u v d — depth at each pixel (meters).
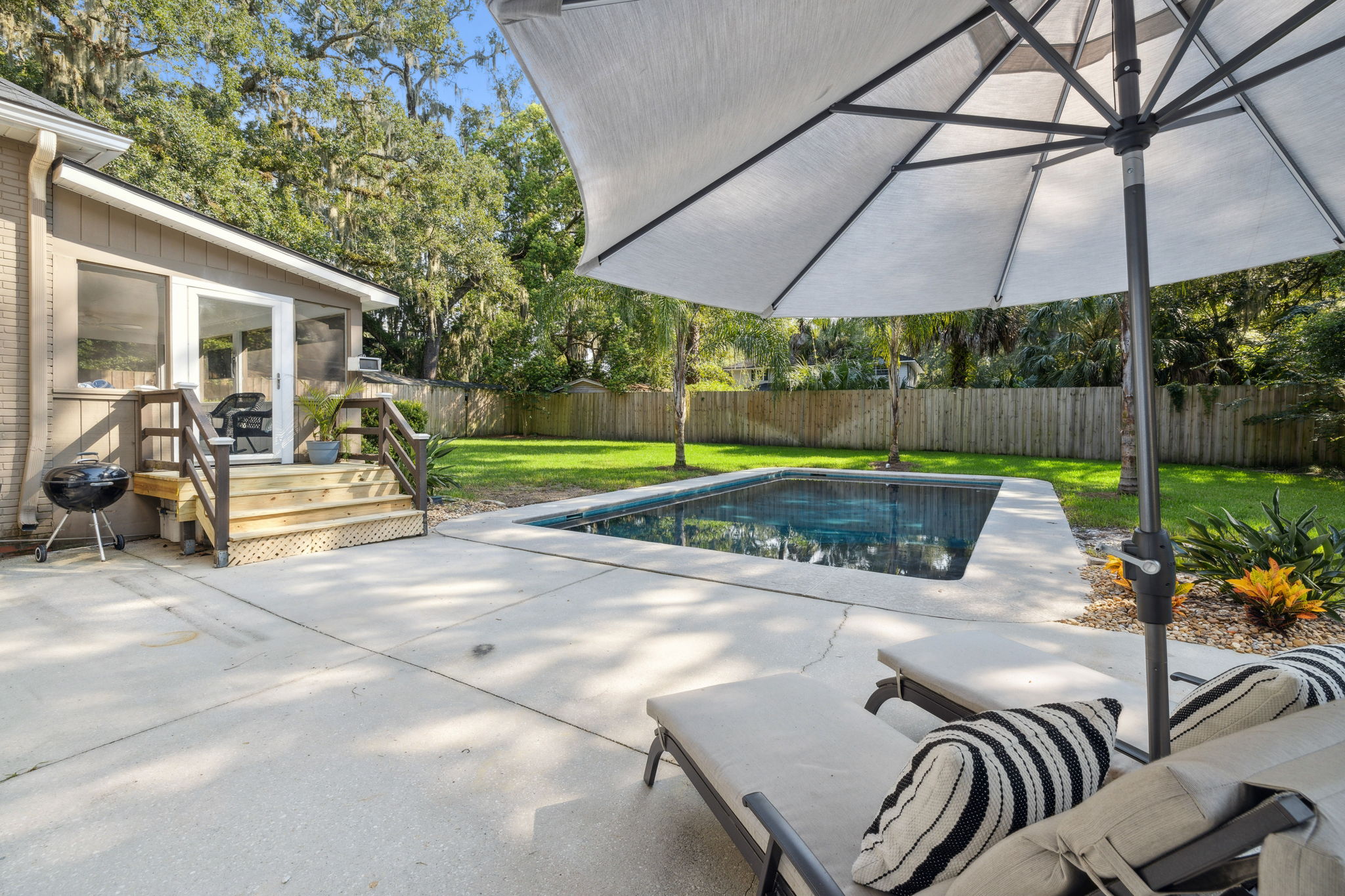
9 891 1.60
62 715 2.52
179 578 4.54
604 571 4.68
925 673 2.10
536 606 3.86
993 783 0.94
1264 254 2.29
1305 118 1.92
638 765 2.17
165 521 5.77
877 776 1.47
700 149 1.68
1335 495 7.62
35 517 5.27
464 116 21.89
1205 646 3.11
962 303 2.82
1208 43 1.91
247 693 2.71
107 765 2.17
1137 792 0.75
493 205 20.45
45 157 5.11
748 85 1.43
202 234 6.13
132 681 2.84
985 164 2.31
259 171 15.62
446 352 23.00
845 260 2.55
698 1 1.12
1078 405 13.45
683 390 12.31
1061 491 8.65
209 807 1.95
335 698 2.66
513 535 6.02
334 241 16.72
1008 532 5.82
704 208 2.08
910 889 1.03
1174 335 12.45
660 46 1.21
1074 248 2.55
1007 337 16.61
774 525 7.37
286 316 6.98
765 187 2.10
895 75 1.88
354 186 17.75
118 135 5.38
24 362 5.28
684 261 2.25
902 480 10.98
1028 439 14.07
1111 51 2.03
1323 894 0.58
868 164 2.19
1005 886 0.87
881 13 1.31
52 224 5.36
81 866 1.69
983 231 2.52
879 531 6.99
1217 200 2.23
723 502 9.05
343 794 2.01
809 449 16.39
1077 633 3.30
